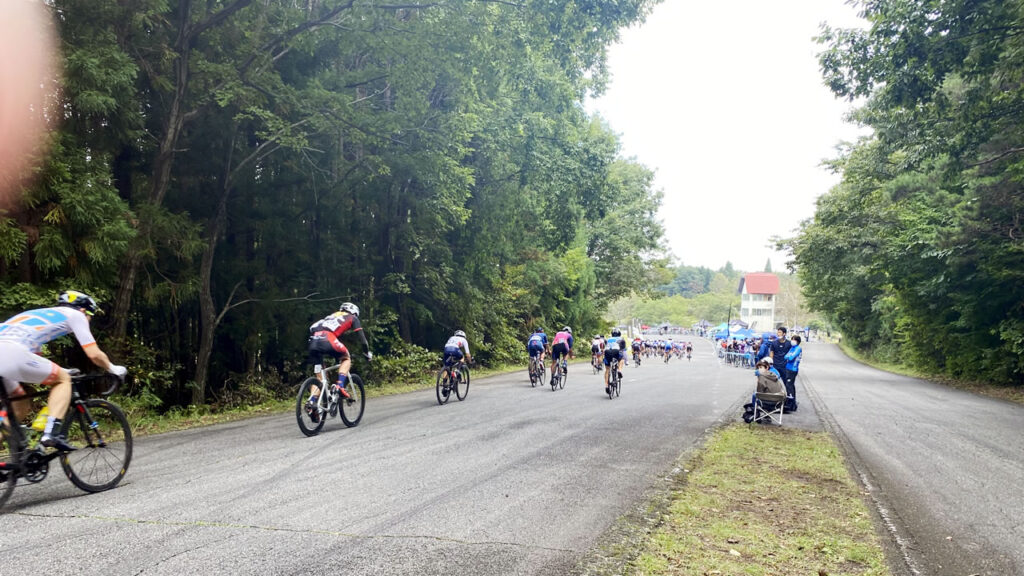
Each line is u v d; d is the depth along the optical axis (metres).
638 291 51.62
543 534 4.69
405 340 22.06
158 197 12.13
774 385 11.13
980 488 6.89
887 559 4.54
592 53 16.19
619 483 6.32
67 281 9.57
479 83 15.88
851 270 29.83
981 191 19.20
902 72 13.91
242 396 14.12
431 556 4.15
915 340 29.84
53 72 9.09
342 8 13.38
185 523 4.68
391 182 18.41
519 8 14.05
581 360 40.22
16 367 4.96
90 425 5.61
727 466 7.30
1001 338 21.52
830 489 6.44
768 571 4.11
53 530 4.46
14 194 8.65
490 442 8.42
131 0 10.84
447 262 22.56
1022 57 12.69
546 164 19.81
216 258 15.56
